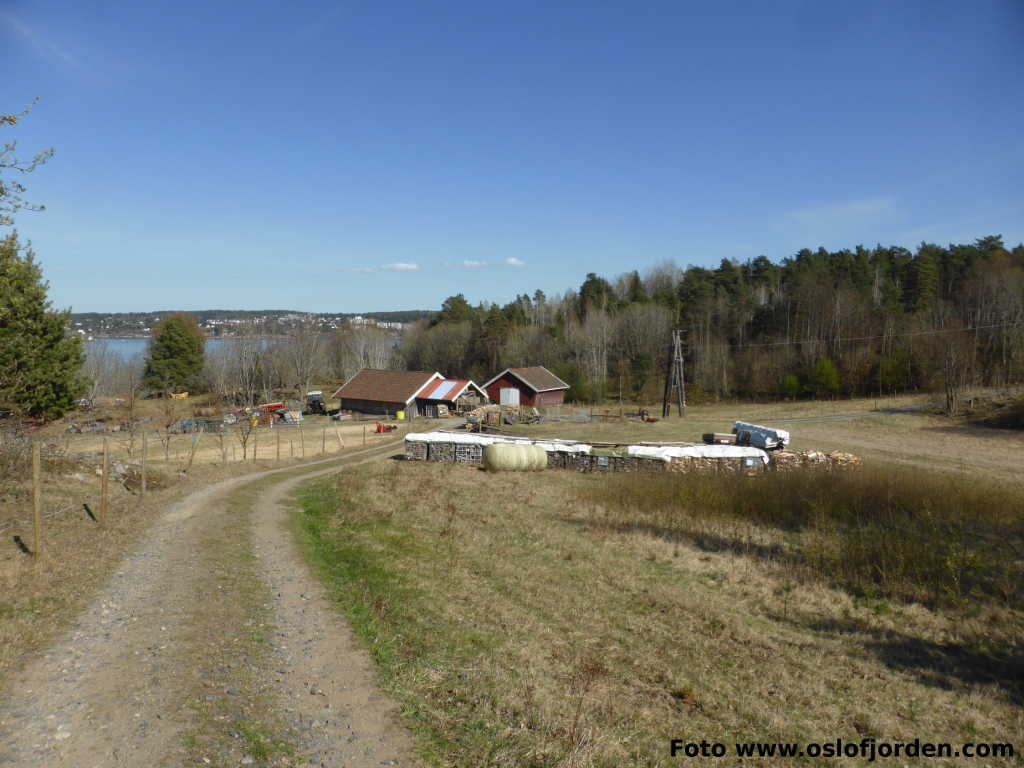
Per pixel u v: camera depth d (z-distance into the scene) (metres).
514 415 52.09
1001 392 51.91
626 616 9.99
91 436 44.34
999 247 91.56
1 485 15.83
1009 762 6.21
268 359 85.12
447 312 115.88
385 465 28.47
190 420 54.41
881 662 8.57
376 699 6.63
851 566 12.62
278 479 27.02
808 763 6.03
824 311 75.38
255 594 10.14
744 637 9.24
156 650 7.48
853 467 22.73
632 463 26.22
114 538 13.12
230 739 5.55
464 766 5.43
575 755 5.62
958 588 11.30
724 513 17.86
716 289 98.50
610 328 87.75
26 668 6.79
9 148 10.27
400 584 10.77
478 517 17.25
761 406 63.34
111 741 5.37
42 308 25.94
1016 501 17.92
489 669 7.54
